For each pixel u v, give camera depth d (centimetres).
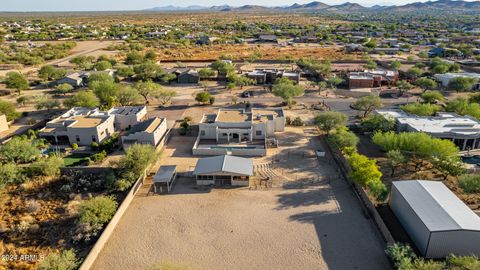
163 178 5572
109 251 4238
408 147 6200
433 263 3631
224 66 13962
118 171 5878
